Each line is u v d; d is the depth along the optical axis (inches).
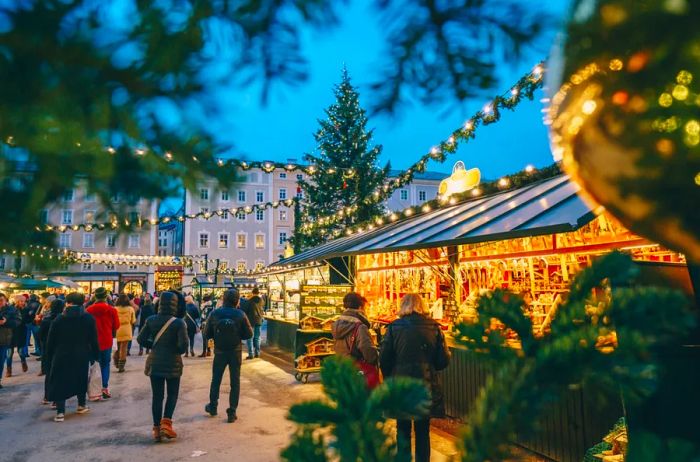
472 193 282.5
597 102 17.0
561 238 218.4
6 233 23.6
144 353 485.7
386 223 396.5
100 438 199.6
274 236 1732.3
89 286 1437.0
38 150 21.9
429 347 139.4
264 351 481.4
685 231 17.4
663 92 15.2
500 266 252.1
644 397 17.9
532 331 21.6
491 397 18.4
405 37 30.6
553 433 153.4
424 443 132.5
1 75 20.5
